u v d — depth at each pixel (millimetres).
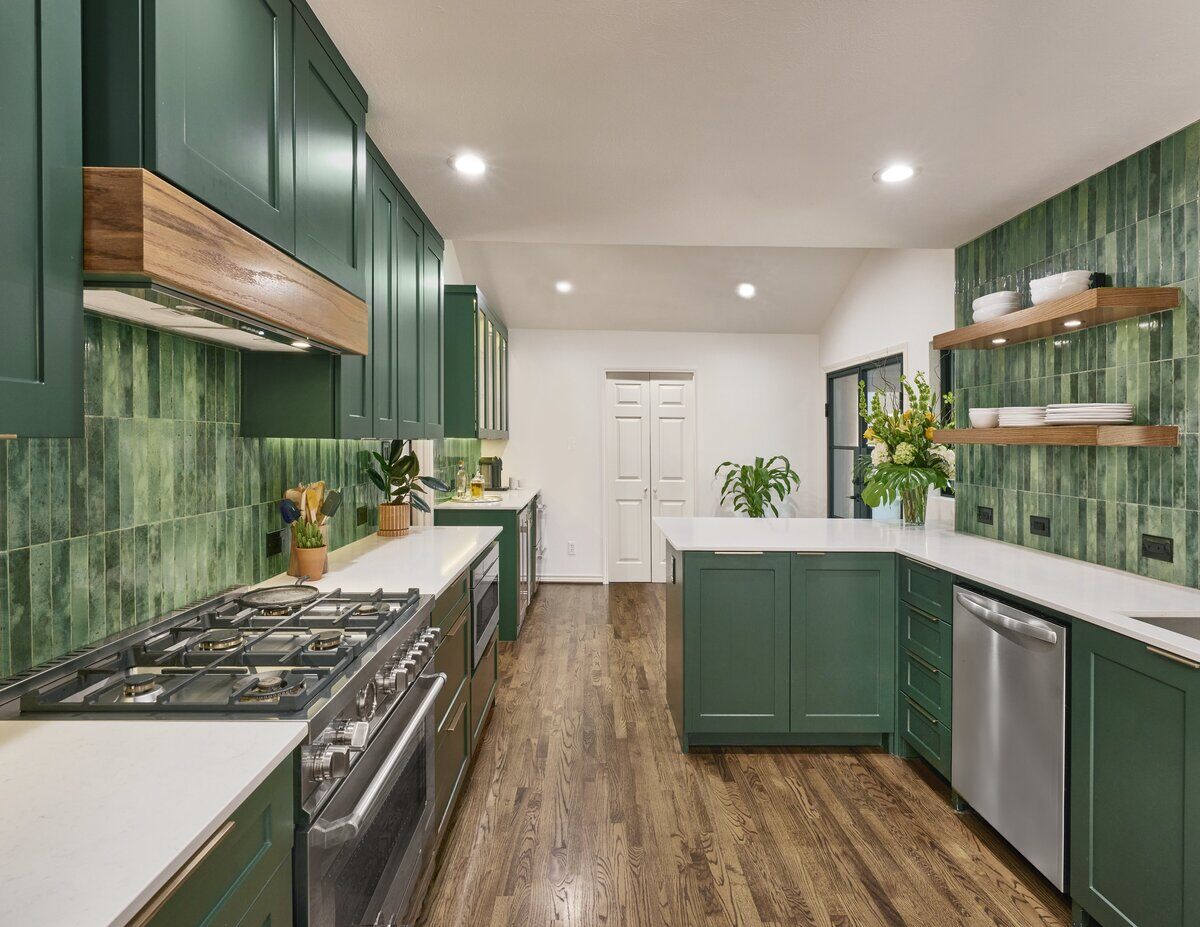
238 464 1932
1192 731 1423
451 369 4402
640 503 6199
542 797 2432
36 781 867
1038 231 2781
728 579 2773
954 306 3775
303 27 1512
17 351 802
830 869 2025
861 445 5238
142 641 1389
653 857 2080
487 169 2422
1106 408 2219
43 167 840
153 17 986
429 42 1657
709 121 2062
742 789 2504
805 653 2779
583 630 4590
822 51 1682
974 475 3170
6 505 1172
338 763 1095
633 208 2824
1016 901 1884
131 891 660
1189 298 2068
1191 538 2045
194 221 1042
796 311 5809
